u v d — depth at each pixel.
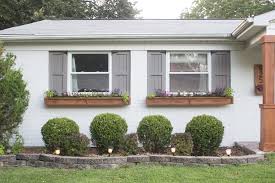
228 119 10.52
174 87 10.58
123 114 10.49
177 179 6.77
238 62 10.52
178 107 10.52
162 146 8.66
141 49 10.49
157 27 11.37
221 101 10.38
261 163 7.94
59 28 11.30
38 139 10.53
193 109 10.52
